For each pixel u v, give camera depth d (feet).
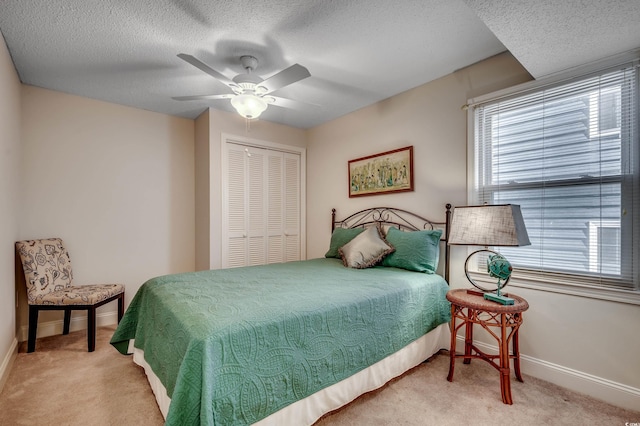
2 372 6.36
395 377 6.61
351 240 9.98
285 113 11.76
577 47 5.65
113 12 5.79
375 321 5.89
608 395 5.80
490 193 7.79
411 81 9.00
